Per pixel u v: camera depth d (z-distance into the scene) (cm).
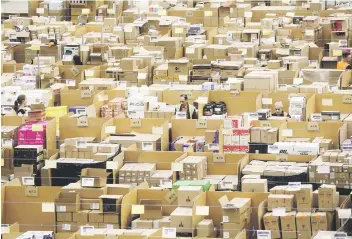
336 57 3822
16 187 2475
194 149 2781
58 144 2859
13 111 3073
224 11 4562
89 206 2361
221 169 2605
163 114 2986
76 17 4678
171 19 4362
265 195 2347
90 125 2858
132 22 4378
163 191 2416
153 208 2350
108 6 4762
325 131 2817
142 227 2320
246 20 4553
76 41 3978
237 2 4872
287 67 3566
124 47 3859
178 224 2283
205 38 4119
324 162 2517
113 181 2564
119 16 4628
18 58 3956
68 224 2359
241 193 2359
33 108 2961
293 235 2264
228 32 4075
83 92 3244
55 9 4669
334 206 2322
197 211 2298
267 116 2970
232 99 3102
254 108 3083
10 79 3425
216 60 3600
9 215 2480
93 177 2472
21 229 2455
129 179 2542
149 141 2775
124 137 2811
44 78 3500
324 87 3238
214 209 2348
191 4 4988
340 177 2462
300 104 3034
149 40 4003
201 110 3047
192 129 2891
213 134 2784
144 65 3578
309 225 2256
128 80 3494
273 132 2733
